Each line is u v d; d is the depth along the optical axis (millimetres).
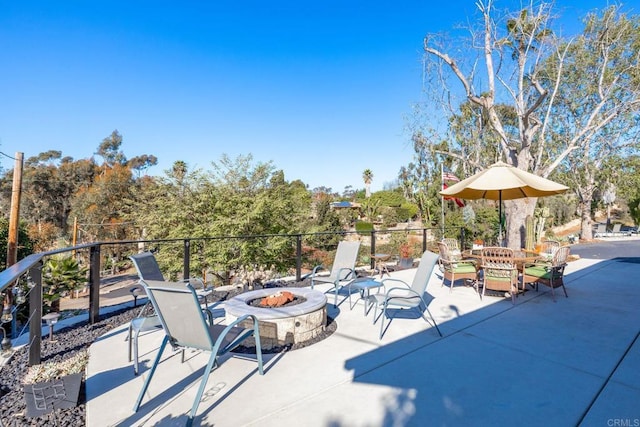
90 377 2746
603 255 11648
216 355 2328
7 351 2910
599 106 11445
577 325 4062
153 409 2285
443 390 2523
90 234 23562
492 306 4926
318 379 2703
